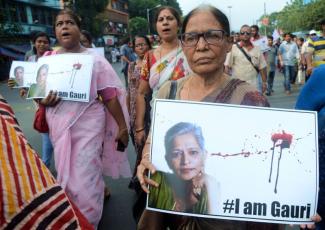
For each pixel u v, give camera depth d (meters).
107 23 59.78
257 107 1.58
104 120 3.16
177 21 3.48
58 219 1.06
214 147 1.57
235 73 6.02
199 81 1.76
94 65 3.04
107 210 3.93
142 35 5.50
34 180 1.04
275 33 20.50
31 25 39.19
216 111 1.59
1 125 1.05
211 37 1.66
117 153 3.46
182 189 1.57
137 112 3.86
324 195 1.94
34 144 6.70
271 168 1.55
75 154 2.98
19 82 4.45
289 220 1.54
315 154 1.56
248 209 1.54
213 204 1.55
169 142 1.58
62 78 2.95
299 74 13.09
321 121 1.93
